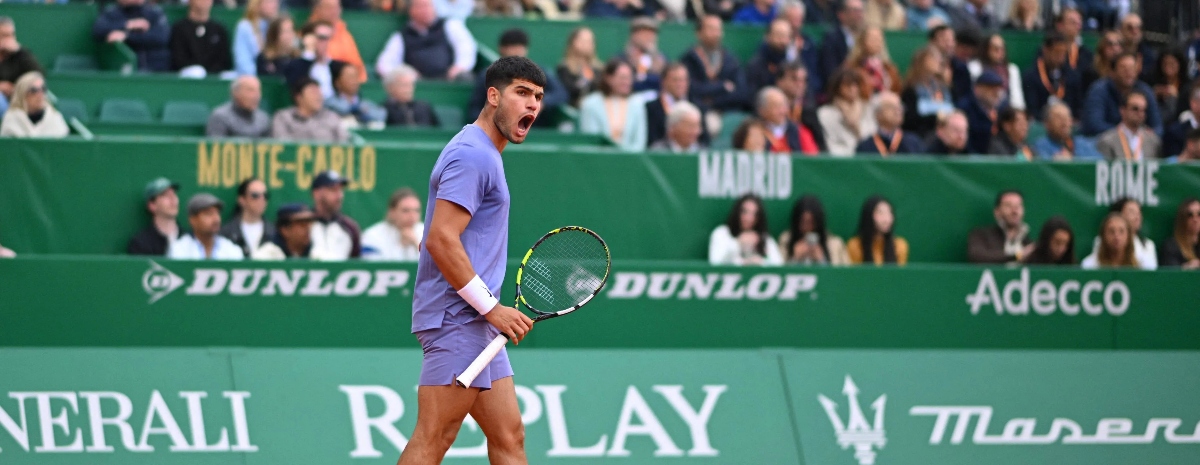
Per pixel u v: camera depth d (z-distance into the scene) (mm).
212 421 24641
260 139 33312
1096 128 43562
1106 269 31375
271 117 38531
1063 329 31234
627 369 26438
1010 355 27750
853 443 26406
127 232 32156
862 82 41125
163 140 32406
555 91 41562
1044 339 31172
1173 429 27625
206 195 31391
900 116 39750
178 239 31703
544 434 25516
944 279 30734
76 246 31844
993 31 50500
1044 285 31156
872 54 43625
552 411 25750
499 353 18797
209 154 32719
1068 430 27203
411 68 41281
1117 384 27797
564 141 38719
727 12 50938
